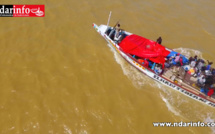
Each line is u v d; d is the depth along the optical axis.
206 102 11.99
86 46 14.43
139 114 11.20
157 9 18.20
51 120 10.38
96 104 11.30
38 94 11.34
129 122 10.76
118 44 14.12
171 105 11.89
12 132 9.81
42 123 10.23
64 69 12.80
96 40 14.95
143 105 11.64
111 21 16.53
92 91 11.90
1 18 15.39
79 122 10.45
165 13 17.88
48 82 11.98
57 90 11.66
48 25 15.41
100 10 17.39
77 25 15.82
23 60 12.90
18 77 12.00
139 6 18.28
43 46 13.95
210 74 11.84
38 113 10.56
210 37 16.23
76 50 14.05
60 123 10.31
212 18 17.83
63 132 10.02
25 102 10.92
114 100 11.63
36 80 11.98
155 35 15.95
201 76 11.73
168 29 16.55
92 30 15.61
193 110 11.79
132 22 16.73
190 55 14.77
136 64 13.08
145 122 10.89
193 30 16.67
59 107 10.92
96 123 10.51
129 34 14.78
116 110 11.19
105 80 12.60
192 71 12.70
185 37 16.06
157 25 16.75
